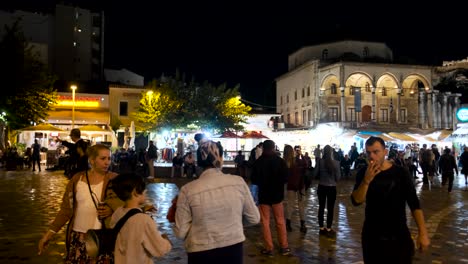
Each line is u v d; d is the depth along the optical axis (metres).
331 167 9.91
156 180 24.33
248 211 4.30
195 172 26.45
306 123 64.38
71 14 64.31
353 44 64.44
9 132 35.00
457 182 25.77
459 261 7.67
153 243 3.74
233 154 39.72
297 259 7.72
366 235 4.56
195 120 44.81
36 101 33.97
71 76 63.81
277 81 75.75
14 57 31.41
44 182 20.66
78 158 6.37
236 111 47.38
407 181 4.55
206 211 3.98
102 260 3.91
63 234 9.54
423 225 4.56
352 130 43.00
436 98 60.69
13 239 8.98
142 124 45.06
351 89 61.75
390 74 59.78
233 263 4.02
